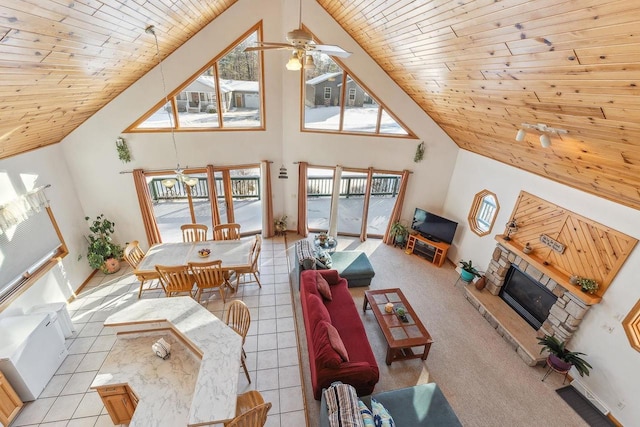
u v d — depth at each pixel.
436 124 6.72
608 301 4.00
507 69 3.10
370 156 7.12
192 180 5.23
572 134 3.32
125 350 3.22
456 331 5.25
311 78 6.55
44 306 4.68
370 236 8.18
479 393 4.22
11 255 4.43
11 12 1.97
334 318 4.63
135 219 6.62
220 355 2.93
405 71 5.40
